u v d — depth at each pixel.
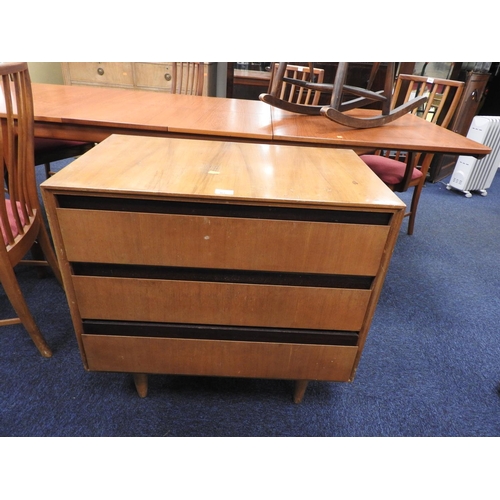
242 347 0.90
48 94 1.59
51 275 1.58
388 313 1.53
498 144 2.76
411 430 1.06
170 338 0.88
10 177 0.98
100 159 0.84
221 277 0.81
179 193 0.69
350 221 0.74
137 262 0.77
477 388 1.21
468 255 2.04
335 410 1.10
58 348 1.22
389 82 1.34
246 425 1.04
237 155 0.95
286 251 0.76
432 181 3.16
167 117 1.31
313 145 1.17
